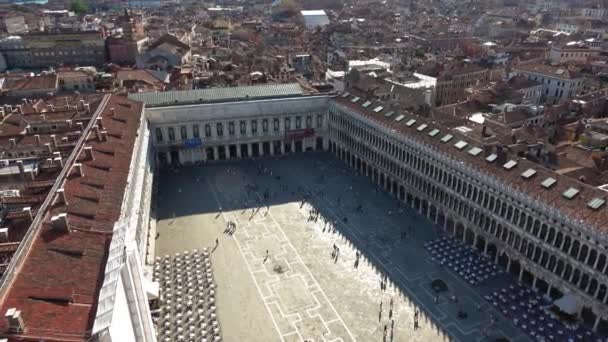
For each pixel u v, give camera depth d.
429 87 162.50
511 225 84.38
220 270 89.25
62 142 91.19
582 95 169.88
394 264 91.38
